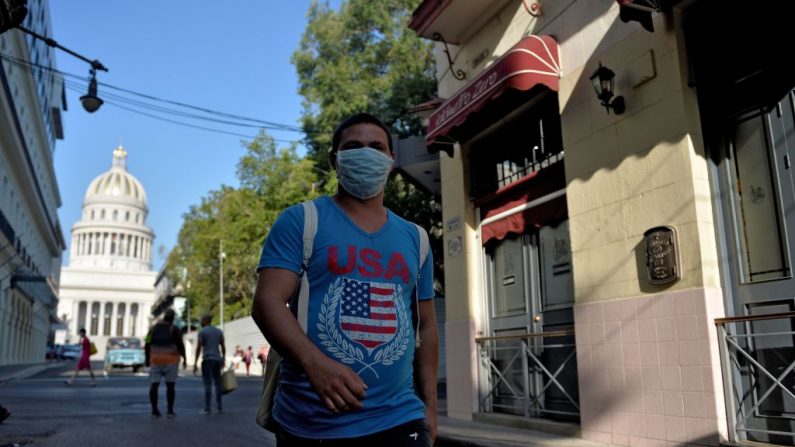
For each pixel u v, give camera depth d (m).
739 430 5.09
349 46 23.02
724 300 5.44
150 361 9.85
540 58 7.20
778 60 5.12
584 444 6.27
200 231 43.16
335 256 1.84
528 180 8.06
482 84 7.66
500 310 8.72
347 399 1.63
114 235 118.62
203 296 46.78
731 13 5.51
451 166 9.77
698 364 5.34
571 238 6.95
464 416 8.84
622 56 6.42
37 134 45.81
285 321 1.71
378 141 2.09
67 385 18.56
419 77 20.19
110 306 117.06
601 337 6.41
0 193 30.28
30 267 41.72
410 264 1.99
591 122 6.79
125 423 8.68
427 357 2.10
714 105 5.69
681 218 5.62
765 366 5.10
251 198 31.59
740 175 5.46
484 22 9.10
